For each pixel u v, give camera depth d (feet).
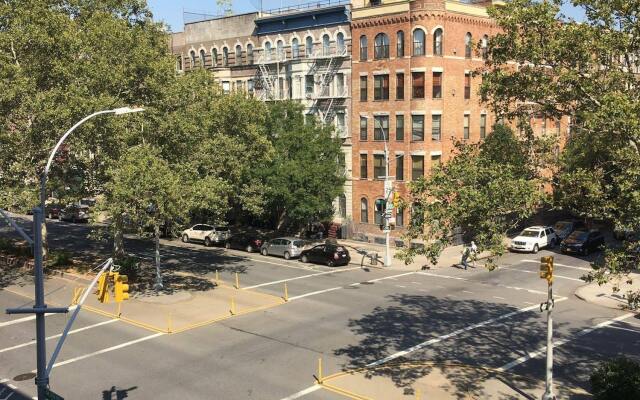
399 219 158.30
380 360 67.67
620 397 51.65
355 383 60.64
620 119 47.80
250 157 123.54
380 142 160.45
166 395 57.88
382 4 155.94
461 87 157.38
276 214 176.45
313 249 133.18
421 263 131.34
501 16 59.11
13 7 101.30
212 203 104.78
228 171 115.96
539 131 147.23
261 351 70.90
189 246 159.33
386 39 156.76
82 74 95.09
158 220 93.09
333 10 166.40
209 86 114.32
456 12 153.48
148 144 96.02
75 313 48.16
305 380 61.52
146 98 102.68
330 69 170.09
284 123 148.25
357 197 167.22
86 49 95.04
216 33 203.82
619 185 49.03
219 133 113.60
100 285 52.21
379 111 159.84
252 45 193.26
